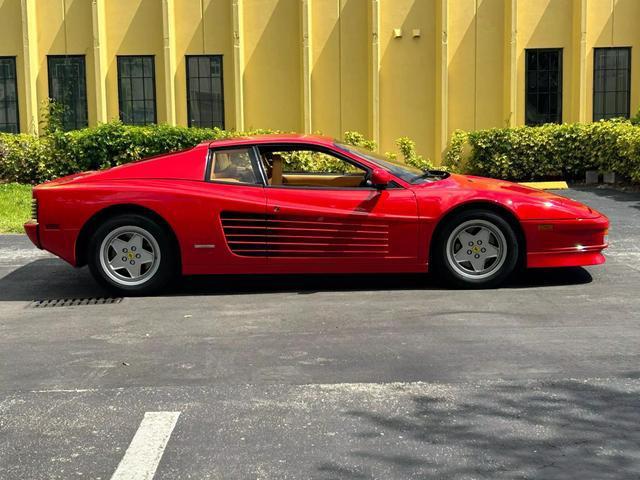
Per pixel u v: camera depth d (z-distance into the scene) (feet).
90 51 54.19
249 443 12.72
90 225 23.44
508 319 19.61
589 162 49.62
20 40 54.24
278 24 53.78
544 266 23.03
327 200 22.97
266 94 54.34
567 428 13.07
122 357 17.26
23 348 18.10
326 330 19.01
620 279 23.97
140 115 54.95
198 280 25.50
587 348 17.16
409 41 53.21
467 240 23.02
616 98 53.62
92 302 22.74
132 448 12.63
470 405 14.08
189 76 54.34
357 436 12.91
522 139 49.80
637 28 53.01
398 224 22.84
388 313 20.48
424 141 53.83
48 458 12.35
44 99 54.65
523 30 53.11
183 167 23.59
